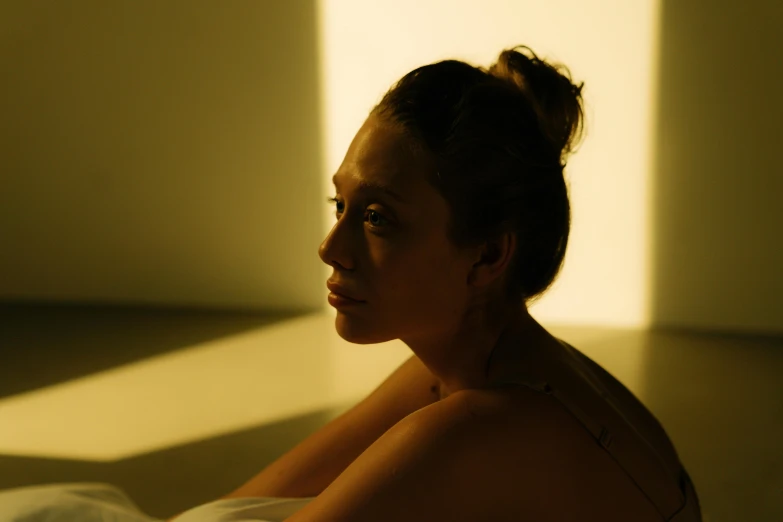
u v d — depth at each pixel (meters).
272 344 3.61
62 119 4.14
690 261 3.74
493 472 0.72
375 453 0.73
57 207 4.23
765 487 2.31
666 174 3.69
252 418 2.81
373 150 0.72
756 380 3.15
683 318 3.79
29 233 4.28
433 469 0.71
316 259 4.09
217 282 4.18
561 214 0.78
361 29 3.84
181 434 2.69
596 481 0.77
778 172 3.59
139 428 2.74
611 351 3.50
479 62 3.77
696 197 3.69
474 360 0.81
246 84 3.98
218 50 3.97
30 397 3.02
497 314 0.81
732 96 3.57
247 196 4.08
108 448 2.59
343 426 1.14
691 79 3.59
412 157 0.71
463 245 0.73
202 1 3.94
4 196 4.25
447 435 0.72
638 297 3.82
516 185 0.73
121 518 0.98
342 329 0.76
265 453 2.55
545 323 3.91
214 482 2.37
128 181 4.16
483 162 0.71
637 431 0.85
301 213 4.05
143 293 4.25
